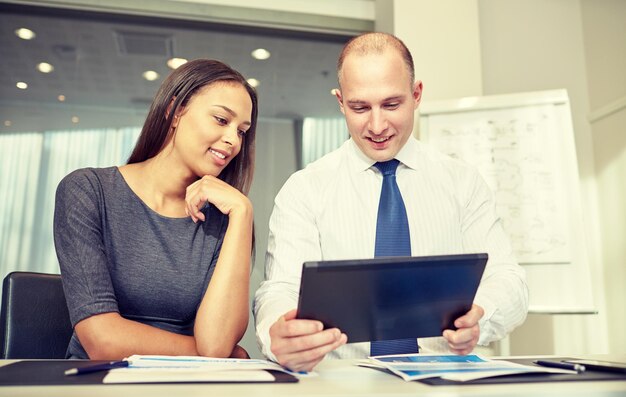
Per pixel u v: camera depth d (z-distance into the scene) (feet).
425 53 9.60
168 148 4.41
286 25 10.82
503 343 8.23
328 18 10.91
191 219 4.42
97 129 9.91
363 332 2.82
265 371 2.65
